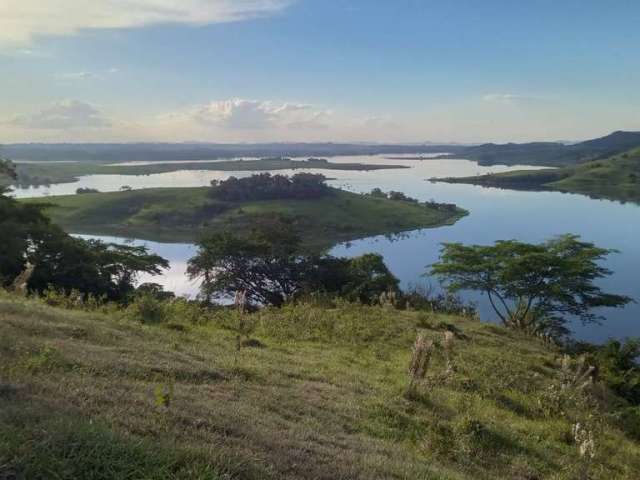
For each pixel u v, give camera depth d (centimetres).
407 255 8869
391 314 2120
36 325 875
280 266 3922
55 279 3425
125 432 438
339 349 1473
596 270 3206
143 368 749
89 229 11069
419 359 1117
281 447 539
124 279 4191
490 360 1611
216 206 12356
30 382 530
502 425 1008
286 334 1596
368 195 15988
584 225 11400
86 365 686
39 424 405
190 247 9212
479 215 13388
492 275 3284
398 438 769
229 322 1662
